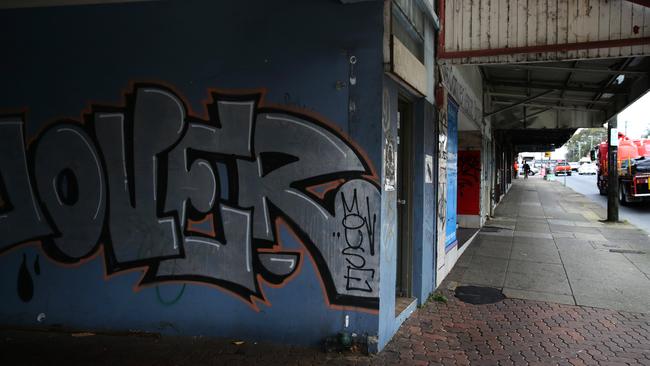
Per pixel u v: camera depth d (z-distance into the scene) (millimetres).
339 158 4223
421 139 5570
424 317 5324
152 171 4633
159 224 4629
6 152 4887
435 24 6000
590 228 12867
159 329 4648
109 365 3996
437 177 6309
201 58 4500
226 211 4492
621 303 5969
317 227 4293
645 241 10594
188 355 4172
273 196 4395
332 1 4211
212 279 4543
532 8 5711
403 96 5219
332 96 4227
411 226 5648
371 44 4125
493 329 5000
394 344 4488
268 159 4398
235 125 4453
